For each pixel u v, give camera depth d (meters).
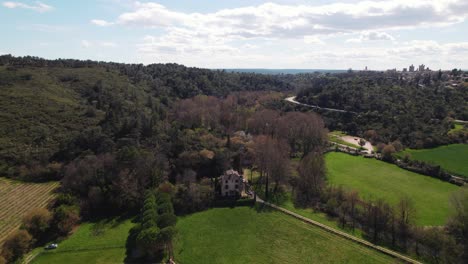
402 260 70.56
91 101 163.75
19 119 130.12
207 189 100.25
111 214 92.56
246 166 131.75
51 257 71.75
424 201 98.69
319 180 107.69
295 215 92.25
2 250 69.19
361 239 79.12
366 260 70.81
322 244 77.38
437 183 113.38
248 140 146.88
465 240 75.69
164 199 88.62
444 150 138.62
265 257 72.38
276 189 110.62
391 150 136.75
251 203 100.31
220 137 146.62
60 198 88.44
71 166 104.50
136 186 97.56
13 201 95.06
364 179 116.94
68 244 76.56
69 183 98.69
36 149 119.06
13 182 107.44
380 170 126.50
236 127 173.12
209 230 84.31
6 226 81.75
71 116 141.12
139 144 122.44
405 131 154.50
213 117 171.75
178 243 78.00
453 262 69.62
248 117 181.00
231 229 84.81
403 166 128.50
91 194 92.94
